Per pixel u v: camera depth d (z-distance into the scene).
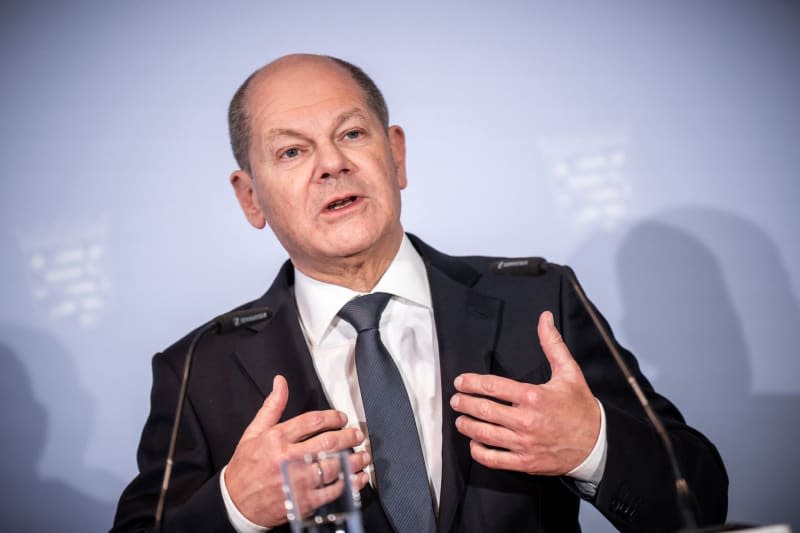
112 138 9.95
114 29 10.10
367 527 6.39
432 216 9.87
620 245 9.85
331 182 7.00
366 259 7.22
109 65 10.03
